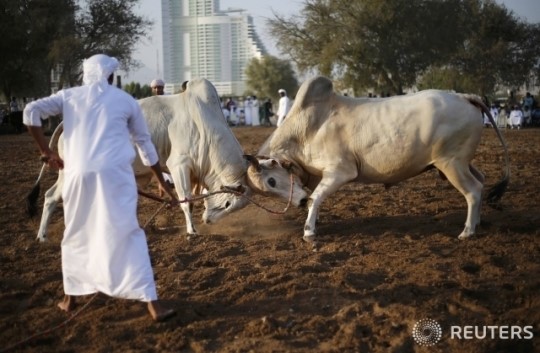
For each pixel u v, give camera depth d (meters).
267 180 8.14
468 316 5.53
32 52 35.22
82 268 5.24
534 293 5.91
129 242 5.18
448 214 9.06
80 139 5.13
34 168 15.24
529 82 44.69
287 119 8.27
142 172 8.34
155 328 5.36
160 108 8.36
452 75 41.75
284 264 6.88
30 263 7.09
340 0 38.00
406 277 6.42
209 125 8.16
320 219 9.08
